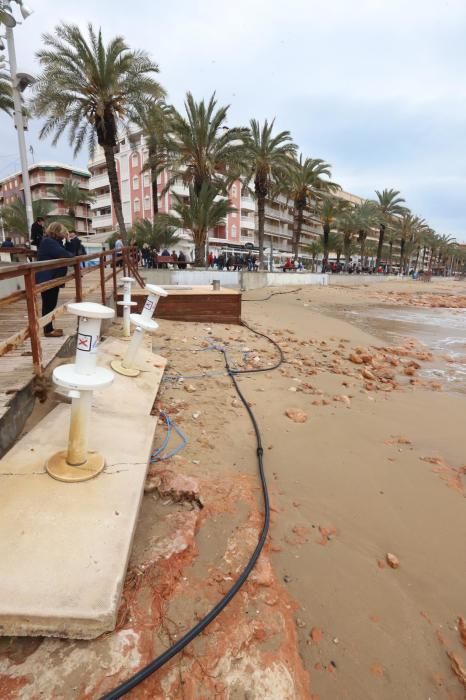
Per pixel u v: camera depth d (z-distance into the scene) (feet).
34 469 8.57
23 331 11.36
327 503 10.49
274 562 8.18
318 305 63.05
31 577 6.22
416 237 218.38
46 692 5.22
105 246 134.51
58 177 180.96
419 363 28.63
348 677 6.21
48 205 108.99
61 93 55.21
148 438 11.03
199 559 7.84
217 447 12.67
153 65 57.21
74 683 5.34
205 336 26.71
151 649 5.94
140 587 6.94
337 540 9.15
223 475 11.01
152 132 61.52
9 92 60.95
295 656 6.30
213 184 77.15
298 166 107.04
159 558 7.57
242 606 6.89
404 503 10.83
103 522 7.47
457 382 23.61
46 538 6.93
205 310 31.14
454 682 6.37
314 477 11.68
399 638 6.98
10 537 6.85
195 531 8.57
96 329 7.47
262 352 25.13
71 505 7.73
